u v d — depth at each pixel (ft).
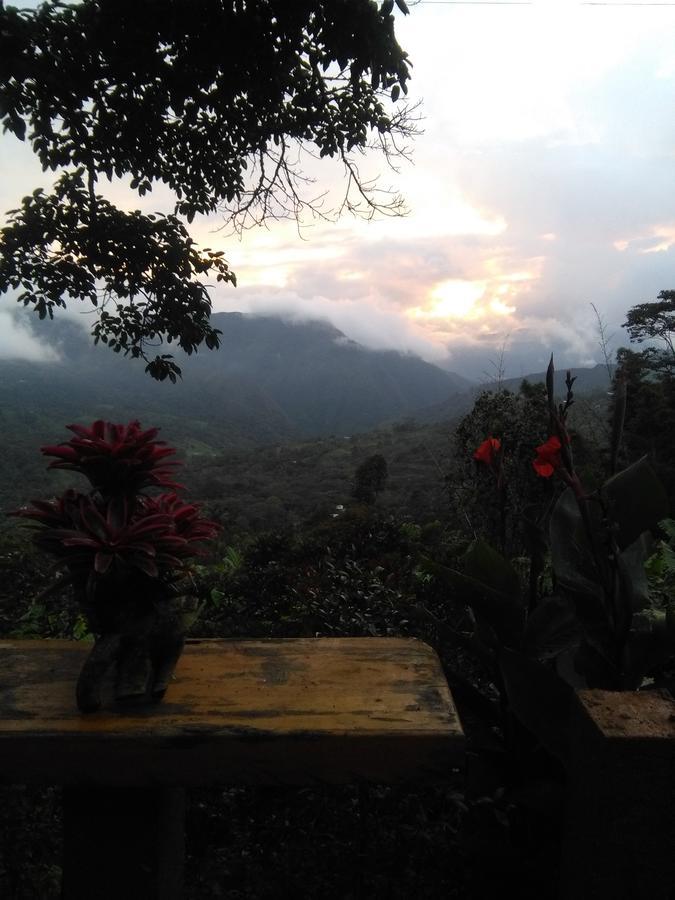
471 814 5.65
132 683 4.74
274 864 5.84
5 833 5.97
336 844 5.80
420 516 17.12
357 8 11.85
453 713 4.60
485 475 10.75
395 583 10.45
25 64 11.71
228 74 13.08
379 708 4.68
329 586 10.83
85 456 4.36
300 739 4.31
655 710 4.09
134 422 4.70
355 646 5.85
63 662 5.51
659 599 11.55
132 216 14.26
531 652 5.65
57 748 4.28
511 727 5.65
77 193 13.96
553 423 5.02
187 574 4.63
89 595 4.31
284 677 5.20
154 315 14.84
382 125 15.01
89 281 14.47
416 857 5.50
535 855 5.34
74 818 4.65
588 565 5.38
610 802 3.82
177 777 4.33
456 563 9.96
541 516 6.11
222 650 5.77
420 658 5.58
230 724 4.41
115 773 4.33
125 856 4.65
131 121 13.52
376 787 6.19
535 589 5.98
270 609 11.84
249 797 6.95
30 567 12.84
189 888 5.82
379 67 12.71
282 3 11.96
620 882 3.86
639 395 40.81
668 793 3.76
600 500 4.97
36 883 5.76
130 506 4.55
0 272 13.93
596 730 3.90
